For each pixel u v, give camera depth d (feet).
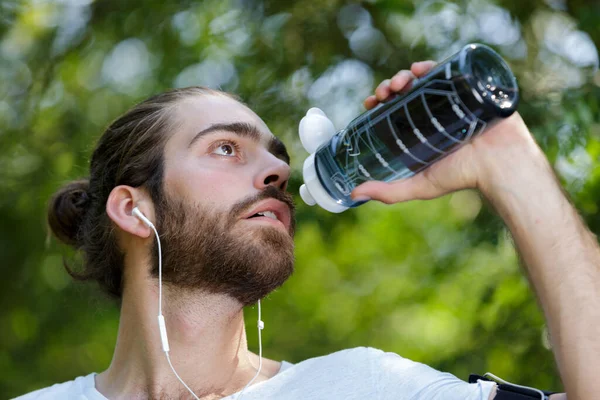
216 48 14.48
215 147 7.25
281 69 13.62
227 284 6.92
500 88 5.54
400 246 19.38
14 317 18.16
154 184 7.27
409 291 15.56
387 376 6.77
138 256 7.32
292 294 21.31
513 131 5.96
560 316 5.57
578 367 5.43
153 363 7.11
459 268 12.75
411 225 19.34
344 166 6.21
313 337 20.92
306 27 13.79
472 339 11.55
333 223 12.81
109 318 18.07
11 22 16.31
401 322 19.40
